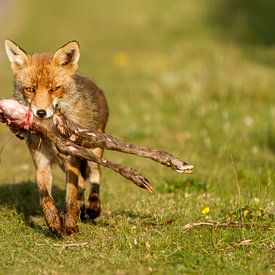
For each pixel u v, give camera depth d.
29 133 10.09
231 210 10.95
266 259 8.89
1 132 18.75
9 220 10.70
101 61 29.20
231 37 35.09
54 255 9.20
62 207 11.95
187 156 15.34
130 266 8.72
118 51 31.83
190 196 12.26
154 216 10.77
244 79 21.95
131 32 36.72
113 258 8.99
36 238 9.98
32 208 11.77
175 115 19.66
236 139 16.59
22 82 10.31
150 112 19.97
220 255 8.95
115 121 19.16
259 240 9.42
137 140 17.25
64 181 13.97
